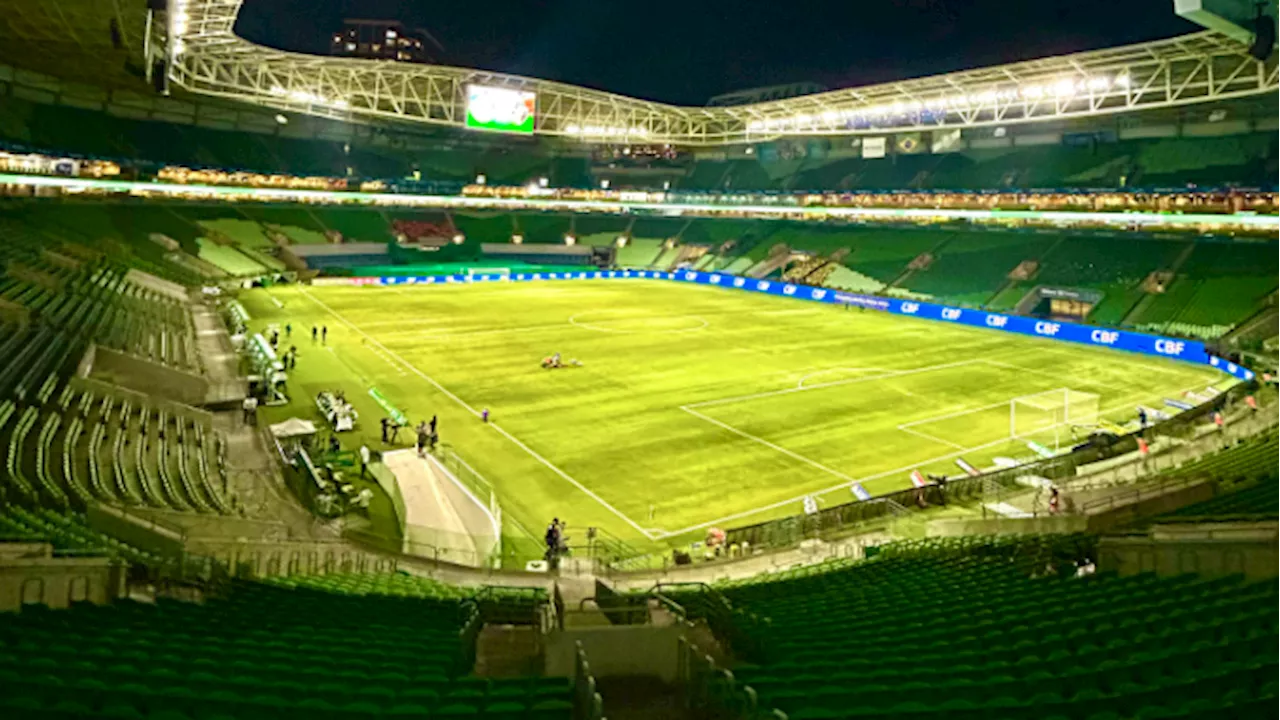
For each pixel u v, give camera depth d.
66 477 20.41
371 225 93.38
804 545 22.86
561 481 28.78
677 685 9.50
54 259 50.50
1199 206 59.59
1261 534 13.29
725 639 11.44
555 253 99.75
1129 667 7.69
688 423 35.50
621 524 25.36
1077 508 22.47
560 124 89.94
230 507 22.55
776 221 95.75
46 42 44.59
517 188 95.94
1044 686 7.53
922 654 9.40
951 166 83.69
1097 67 56.78
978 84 64.94
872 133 79.06
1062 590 12.51
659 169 107.06
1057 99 62.25
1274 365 43.78
